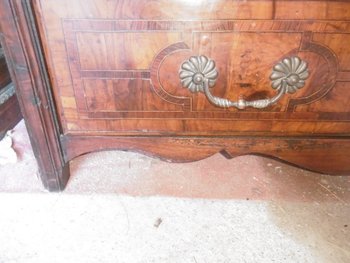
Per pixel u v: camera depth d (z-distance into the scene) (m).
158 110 0.55
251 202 0.63
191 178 0.69
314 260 0.52
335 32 0.47
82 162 0.72
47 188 0.64
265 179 0.70
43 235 0.55
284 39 0.47
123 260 0.52
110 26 0.46
